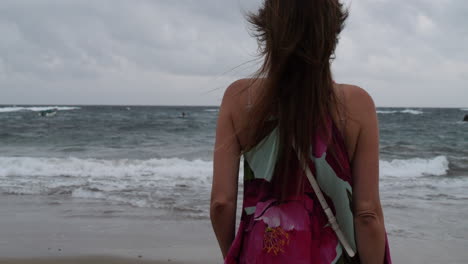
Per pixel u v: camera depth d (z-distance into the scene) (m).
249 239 1.18
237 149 1.22
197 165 12.95
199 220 7.18
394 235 6.44
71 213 7.63
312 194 1.16
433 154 18.05
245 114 1.19
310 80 1.11
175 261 5.47
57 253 5.71
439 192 9.48
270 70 1.14
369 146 1.17
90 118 51.00
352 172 1.19
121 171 11.84
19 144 22.61
